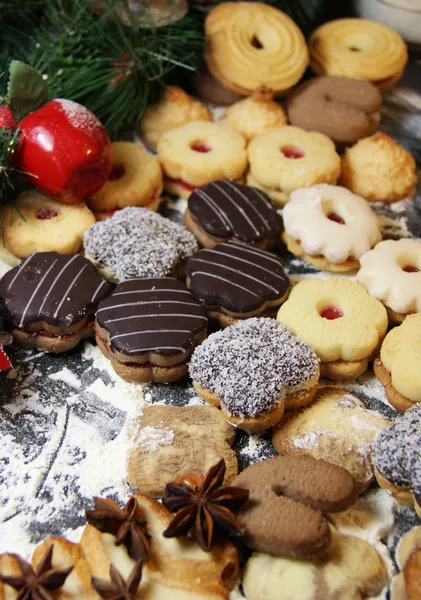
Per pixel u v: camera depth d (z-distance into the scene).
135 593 0.30
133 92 0.45
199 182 0.44
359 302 0.38
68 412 0.36
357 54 0.48
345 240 0.40
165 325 0.37
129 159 0.44
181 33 0.46
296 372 0.35
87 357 0.38
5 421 0.36
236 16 0.48
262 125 0.46
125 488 0.34
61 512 0.34
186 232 0.41
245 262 0.39
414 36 0.51
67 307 0.37
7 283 0.38
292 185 0.43
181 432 0.35
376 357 0.38
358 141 0.46
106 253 0.40
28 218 0.41
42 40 0.45
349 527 0.33
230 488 0.32
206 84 0.48
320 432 0.35
